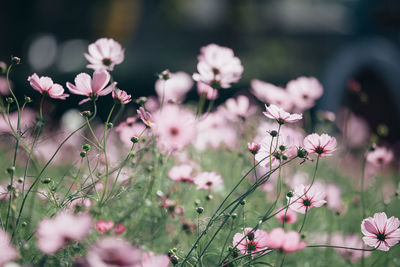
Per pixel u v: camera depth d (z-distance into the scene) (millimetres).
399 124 4473
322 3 14484
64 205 1374
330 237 1771
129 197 1585
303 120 2273
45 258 1240
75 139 1907
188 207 1761
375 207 1909
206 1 13375
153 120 1442
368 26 4719
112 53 1562
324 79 4355
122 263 1106
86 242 1276
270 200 1829
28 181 1645
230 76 1631
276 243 1280
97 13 11305
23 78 5609
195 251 1440
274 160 1466
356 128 2951
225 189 1821
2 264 1177
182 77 1891
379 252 1702
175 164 1841
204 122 1884
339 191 1849
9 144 1674
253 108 2020
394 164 2510
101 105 4848
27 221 1438
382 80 4477
